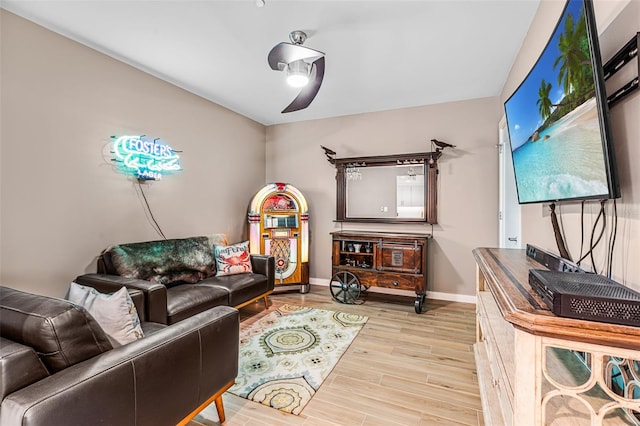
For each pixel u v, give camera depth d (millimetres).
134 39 2463
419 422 1741
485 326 1802
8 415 941
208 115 3830
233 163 4270
